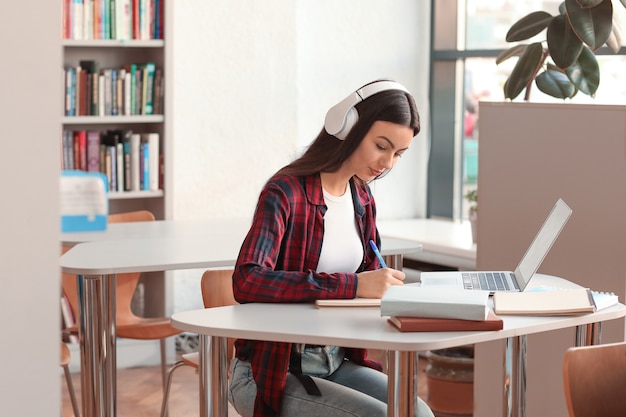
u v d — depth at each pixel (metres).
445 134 6.49
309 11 5.99
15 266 1.28
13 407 1.29
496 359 3.84
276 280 2.51
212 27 5.52
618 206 3.39
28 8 1.25
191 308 5.57
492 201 3.83
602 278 3.45
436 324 2.25
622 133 3.37
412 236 5.77
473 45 6.32
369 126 2.60
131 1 5.11
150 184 5.28
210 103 5.55
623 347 2.23
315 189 2.66
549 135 3.61
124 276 4.20
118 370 5.25
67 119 4.98
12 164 1.26
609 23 3.71
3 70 1.24
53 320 1.31
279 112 5.76
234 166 5.66
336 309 2.49
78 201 4.10
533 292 2.63
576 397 2.17
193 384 4.96
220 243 3.80
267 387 2.46
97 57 5.32
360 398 2.39
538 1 5.95
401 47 6.35
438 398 4.57
